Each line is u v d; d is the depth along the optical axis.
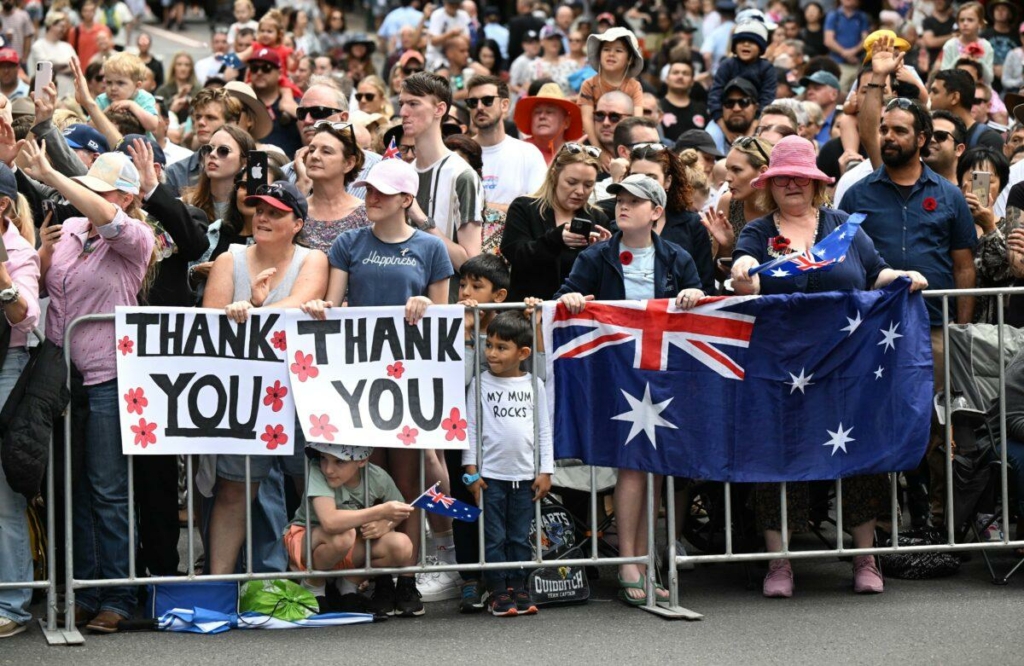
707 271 31.23
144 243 26.20
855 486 28.66
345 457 26.42
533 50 73.69
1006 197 37.12
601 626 26.47
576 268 28.94
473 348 27.25
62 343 26.19
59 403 25.20
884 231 31.73
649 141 35.66
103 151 31.97
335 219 30.34
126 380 25.83
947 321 28.61
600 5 84.75
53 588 25.80
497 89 38.16
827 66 54.66
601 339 27.45
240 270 27.41
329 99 34.84
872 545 28.88
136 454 25.98
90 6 85.12
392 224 27.72
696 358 27.50
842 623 26.52
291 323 26.36
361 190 33.84
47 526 26.16
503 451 27.12
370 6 111.19
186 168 36.25
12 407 25.27
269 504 27.12
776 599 28.25
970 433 29.03
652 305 27.48
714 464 27.45
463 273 29.06
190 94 61.06
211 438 26.08
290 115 44.06
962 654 24.64
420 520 27.08
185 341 26.03
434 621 26.97
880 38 35.66
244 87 39.59
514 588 27.48
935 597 28.25
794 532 28.73
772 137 37.34
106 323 26.06
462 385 26.77
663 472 27.42
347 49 68.25
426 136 32.38
